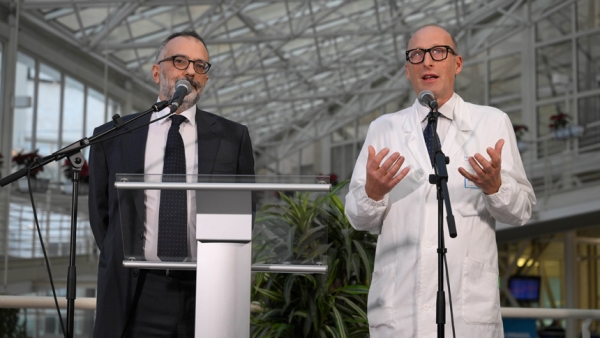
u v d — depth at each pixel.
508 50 25.27
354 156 34.16
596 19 22.59
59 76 20.66
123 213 3.05
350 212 3.40
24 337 12.84
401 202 3.39
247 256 2.85
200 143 3.74
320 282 4.07
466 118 3.51
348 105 33.41
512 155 3.42
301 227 3.10
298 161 36.59
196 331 2.80
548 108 23.64
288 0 22.59
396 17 25.45
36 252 16.20
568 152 20.47
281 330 3.99
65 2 18.50
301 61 28.83
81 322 14.52
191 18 21.53
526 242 20.97
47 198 16.95
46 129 20.05
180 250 3.10
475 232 3.31
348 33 24.47
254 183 2.78
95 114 22.62
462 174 3.11
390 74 32.28
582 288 21.64
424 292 3.22
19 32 18.44
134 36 22.72
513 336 5.06
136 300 3.37
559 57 23.55
